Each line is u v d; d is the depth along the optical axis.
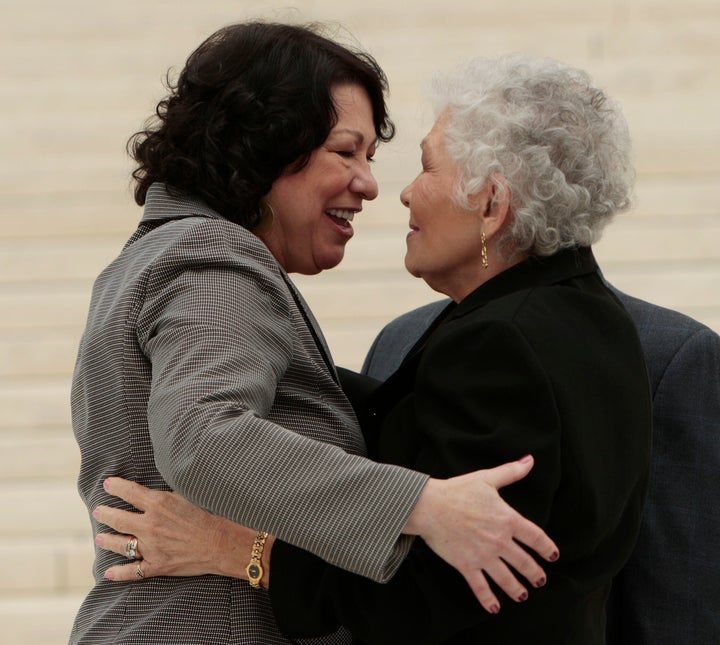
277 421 6.79
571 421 6.34
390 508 5.86
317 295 19.83
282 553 6.54
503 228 6.99
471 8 23.58
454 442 6.31
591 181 6.95
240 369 6.19
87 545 17.27
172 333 6.34
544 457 6.21
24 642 16.22
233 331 6.34
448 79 7.24
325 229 7.87
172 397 6.06
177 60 23.70
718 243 20.22
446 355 6.56
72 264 21.03
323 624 6.59
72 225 21.69
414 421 6.90
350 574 6.43
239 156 7.40
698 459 8.12
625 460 6.57
